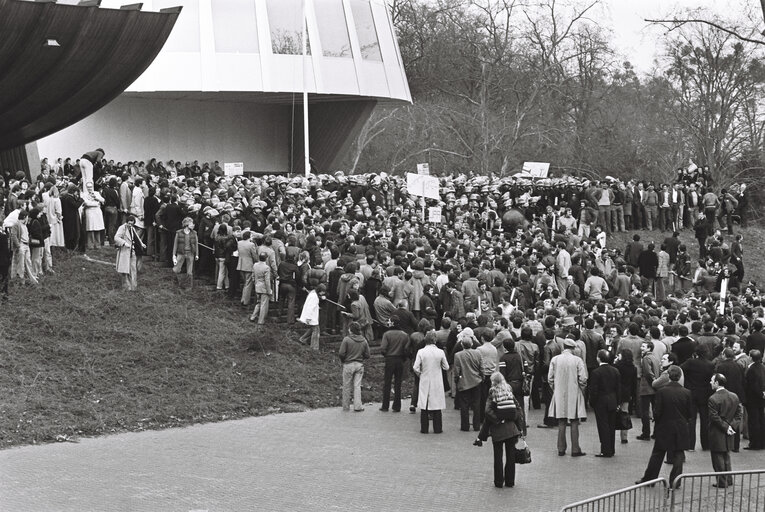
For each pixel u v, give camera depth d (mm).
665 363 20938
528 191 44719
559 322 25297
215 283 31094
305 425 22797
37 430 20828
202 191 33188
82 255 30891
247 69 50906
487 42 74375
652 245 39688
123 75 34500
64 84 33875
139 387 24094
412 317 26625
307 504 16594
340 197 38875
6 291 26828
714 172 66062
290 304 29234
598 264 36094
